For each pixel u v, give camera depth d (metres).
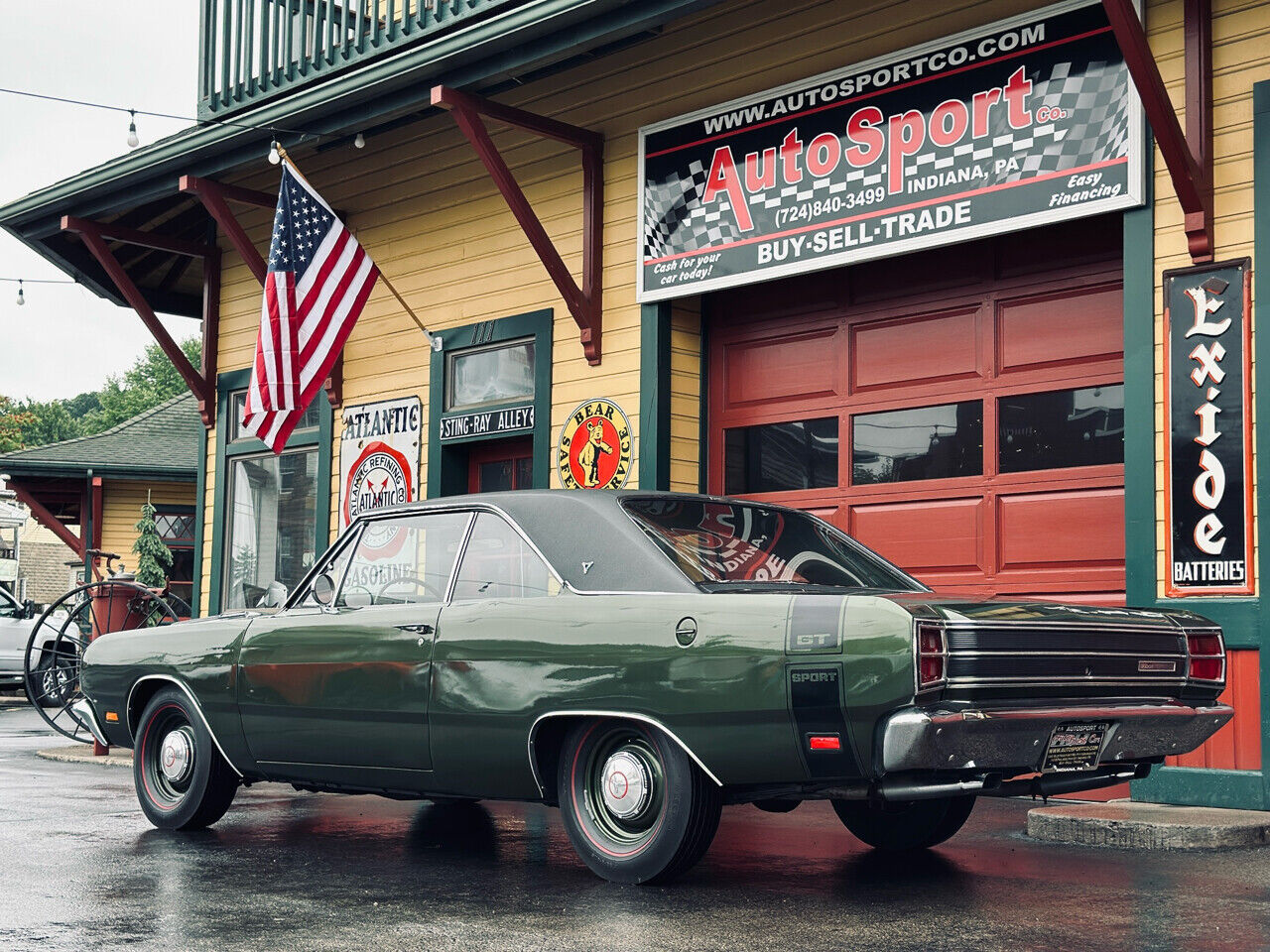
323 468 12.77
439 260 11.91
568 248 10.88
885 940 4.35
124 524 24.50
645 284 10.16
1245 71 7.41
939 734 4.50
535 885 5.38
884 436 9.42
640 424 10.20
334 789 6.46
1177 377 7.45
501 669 5.53
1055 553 8.46
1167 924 4.57
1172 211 7.58
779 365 10.04
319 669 6.21
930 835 6.15
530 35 9.48
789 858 6.02
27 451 24.47
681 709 5.01
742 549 5.62
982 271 8.95
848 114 9.04
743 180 9.59
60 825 7.13
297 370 10.91
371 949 4.27
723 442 10.33
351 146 12.63
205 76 12.80
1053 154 8.04
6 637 19.81
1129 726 5.05
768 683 4.80
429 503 6.20
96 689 7.33
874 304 9.52
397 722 5.89
